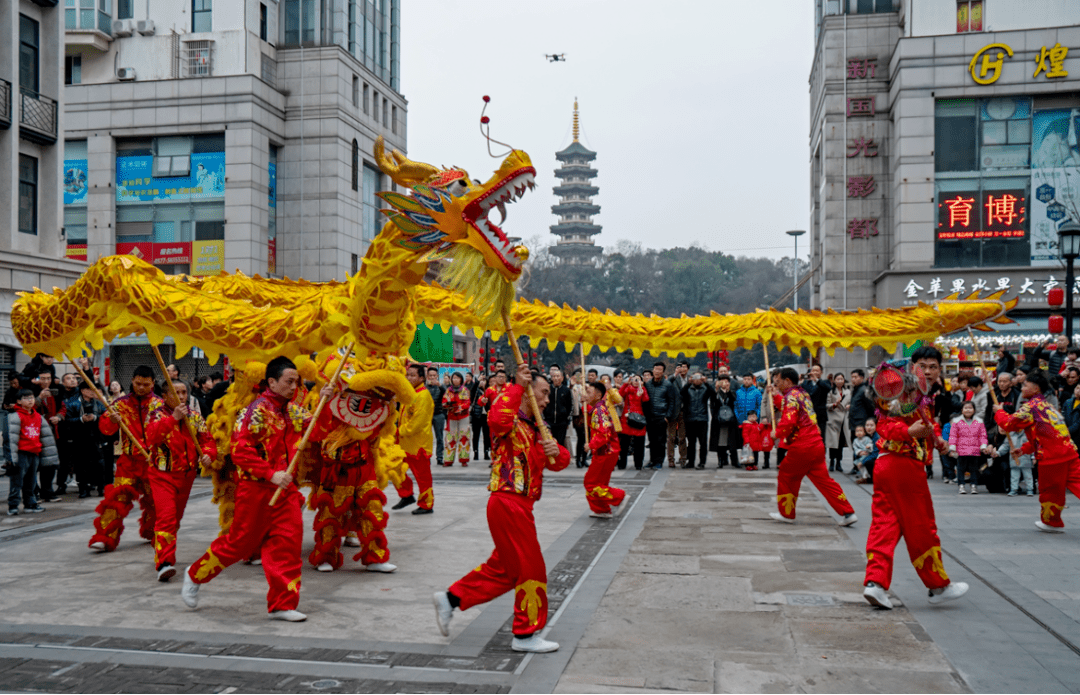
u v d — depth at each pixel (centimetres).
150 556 812
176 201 3341
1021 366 1537
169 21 3441
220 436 766
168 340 2973
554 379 1612
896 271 2967
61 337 783
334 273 3516
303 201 3538
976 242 2950
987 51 2914
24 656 512
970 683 460
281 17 3619
